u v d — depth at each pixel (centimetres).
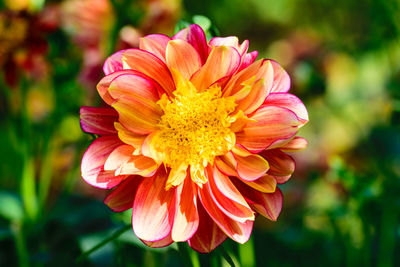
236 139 40
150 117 40
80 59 57
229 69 39
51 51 56
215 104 40
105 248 52
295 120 39
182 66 39
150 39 40
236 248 49
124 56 39
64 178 63
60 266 50
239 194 39
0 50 54
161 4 56
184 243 41
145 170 39
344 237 55
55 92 56
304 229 60
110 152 39
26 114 56
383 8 58
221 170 40
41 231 52
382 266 54
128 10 54
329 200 66
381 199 50
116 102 38
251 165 39
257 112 40
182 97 40
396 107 54
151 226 39
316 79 59
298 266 59
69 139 65
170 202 40
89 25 56
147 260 52
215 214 40
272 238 62
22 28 54
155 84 40
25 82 56
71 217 52
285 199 67
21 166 57
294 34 96
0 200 55
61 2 56
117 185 40
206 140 40
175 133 40
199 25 42
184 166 40
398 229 55
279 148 40
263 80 39
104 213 51
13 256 54
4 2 55
